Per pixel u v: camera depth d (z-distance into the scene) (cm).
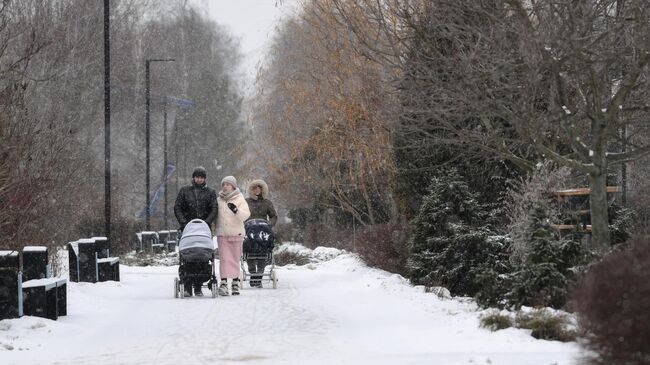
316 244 11819
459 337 3403
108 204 7388
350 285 5844
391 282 5609
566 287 3716
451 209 5459
